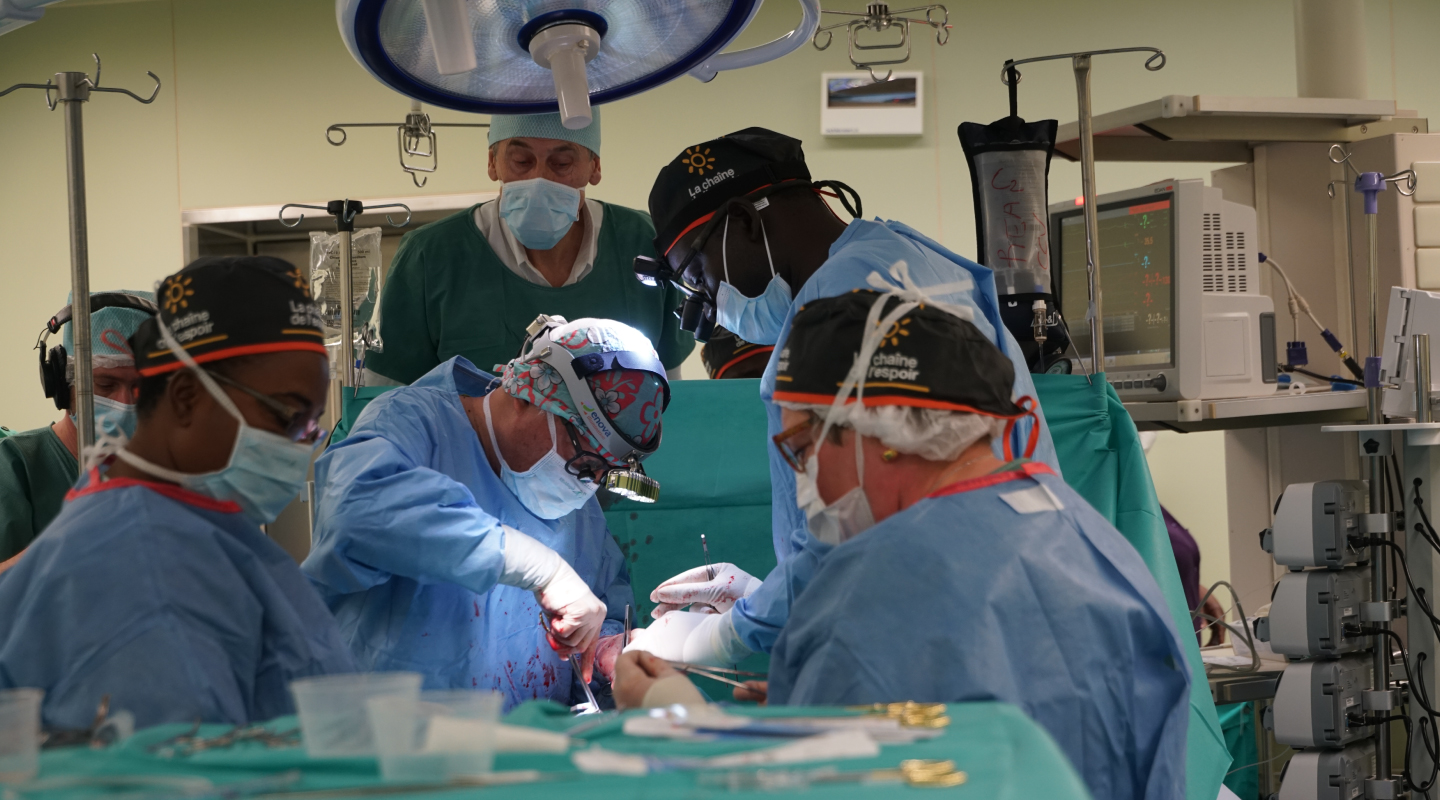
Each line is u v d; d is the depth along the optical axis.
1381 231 3.06
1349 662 2.57
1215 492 4.55
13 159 4.59
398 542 1.60
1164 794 1.10
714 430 2.18
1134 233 2.83
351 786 0.73
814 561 1.50
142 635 1.01
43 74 4.57
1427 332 2.57
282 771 0.78
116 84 4.56
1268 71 4.45
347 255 2.17
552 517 1.94
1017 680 1.05
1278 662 2.74
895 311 1.16
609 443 1.77
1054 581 1.10
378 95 4.55
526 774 0.74
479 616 1.83
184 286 1.15
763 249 1.77
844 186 1.85
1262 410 2.71
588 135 2.56
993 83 4.50
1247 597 3.40
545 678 2.03
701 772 0.74
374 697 0.78
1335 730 2.48
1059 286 3.04
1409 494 2.59
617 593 2.11
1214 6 4.46
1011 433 1.58
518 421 1.82
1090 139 2.13
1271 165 3.35
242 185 4.55
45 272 4.58
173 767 0.80
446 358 2.62
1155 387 2.74
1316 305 3.27
